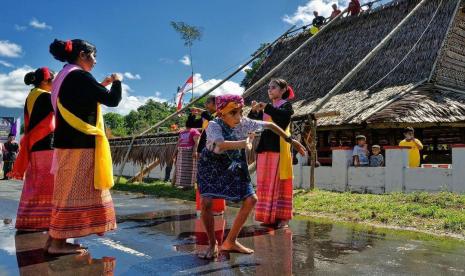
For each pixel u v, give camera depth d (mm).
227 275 3494
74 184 4016
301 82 19266
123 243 4586
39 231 5051
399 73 15461
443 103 13297
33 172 4977
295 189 9656
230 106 3902
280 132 4492
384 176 9391
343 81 12820
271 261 3922
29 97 4941
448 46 16078
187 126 9742
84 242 4617
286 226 5684
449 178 8445
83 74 4074
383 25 18469
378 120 12070
